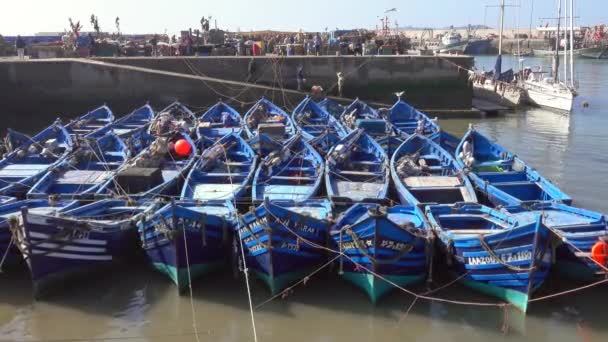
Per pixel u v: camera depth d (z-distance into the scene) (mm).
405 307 12711
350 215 13883
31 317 12289
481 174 17906
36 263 12430
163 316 12398
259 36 58469
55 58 39125
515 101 42688
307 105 28922
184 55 42500
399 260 12609
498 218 13977
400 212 14945
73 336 11648
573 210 14531
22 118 35094
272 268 12664
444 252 13195
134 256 14609
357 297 13141
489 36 146125
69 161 19188
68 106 35438
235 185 17359
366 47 44594
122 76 35188
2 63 33906
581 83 58938
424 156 20234
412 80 39906
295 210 15000
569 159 26500
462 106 40562
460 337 11609
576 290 12727
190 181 17391
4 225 13352
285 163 19453
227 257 14250
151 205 14836
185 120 27469
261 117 27047
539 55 106625
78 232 13000
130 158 19766
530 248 11555
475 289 12977
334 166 18812
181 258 12898
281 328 11977
